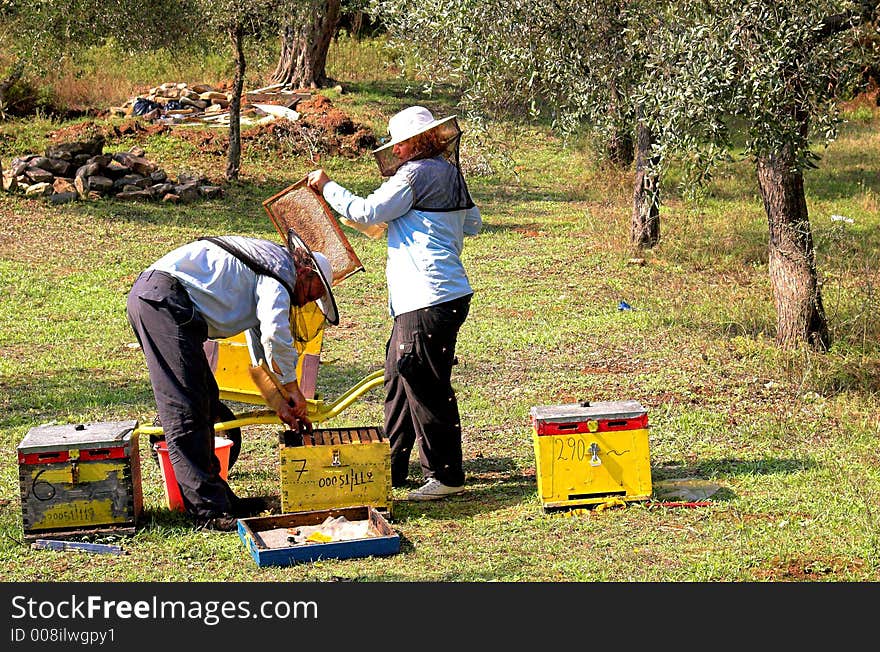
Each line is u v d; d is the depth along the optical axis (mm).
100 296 12289
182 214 16984
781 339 9750
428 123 6035
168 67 28016
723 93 6738
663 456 6980
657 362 9453
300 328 5934
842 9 6934
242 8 18328
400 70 30875
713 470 6652
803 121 7578
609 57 8258
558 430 5887
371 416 7957
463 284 6078
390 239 6148
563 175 21625
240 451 7055
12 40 17266
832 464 6699
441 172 6047
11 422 7793
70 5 16500
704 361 9406
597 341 10289
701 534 5543
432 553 5336
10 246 14477
